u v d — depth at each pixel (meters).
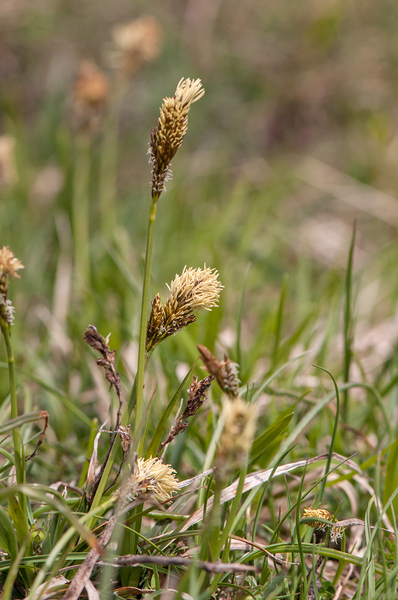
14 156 1.04
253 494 0.48
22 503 0.46
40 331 0.76
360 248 1.06
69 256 0.85
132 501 0.45
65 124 1.22
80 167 0.84
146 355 0.46
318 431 0.54
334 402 0.56
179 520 0.48
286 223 1.14
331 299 0.79
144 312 0.45
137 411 0.45
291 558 0.48
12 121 1.09
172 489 0.46
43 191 1.10
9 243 0.87
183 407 0.53
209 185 1.21
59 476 0.53
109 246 0.82
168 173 0.45
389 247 0.88
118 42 0.85
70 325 0.67
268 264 0.96
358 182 1.24
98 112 0.80
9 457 0.47
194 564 0.44
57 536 0.47
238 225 1.09
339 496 0.52
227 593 0.47
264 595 0.46
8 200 1.00
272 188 1.13
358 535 0.50
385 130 1.27
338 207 1.21
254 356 0.61
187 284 0.45
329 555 0.47
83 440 0.56
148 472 0.45
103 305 0.69
